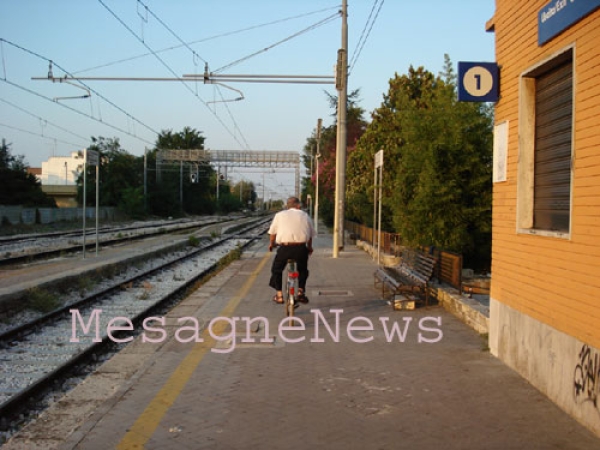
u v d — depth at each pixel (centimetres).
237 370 624
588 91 455
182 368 630
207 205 9912
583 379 459
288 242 852
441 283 1080
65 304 1145
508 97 631
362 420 476
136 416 486
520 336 594
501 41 654
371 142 2620
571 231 477
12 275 1568
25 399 597
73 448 423
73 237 3347
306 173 6888
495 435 443
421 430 454
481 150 1258
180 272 1809
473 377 592
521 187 593
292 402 521
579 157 467
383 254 1756
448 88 1289
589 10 443
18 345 824
